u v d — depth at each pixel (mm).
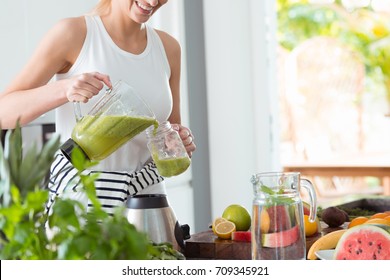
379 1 11859
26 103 2539
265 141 5594
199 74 5449
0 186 1310
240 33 5555
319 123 10727
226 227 2377
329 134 10727
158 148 2377
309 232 2416
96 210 1223
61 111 2773
